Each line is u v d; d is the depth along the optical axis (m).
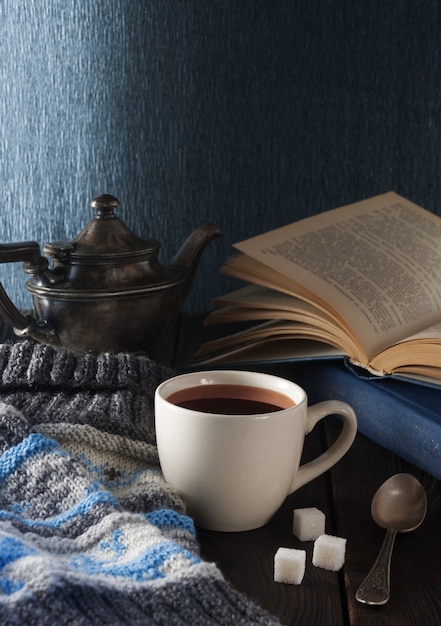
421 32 1.28
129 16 1.27
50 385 0.92
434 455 0.87
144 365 0.94
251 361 1.04
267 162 1.32
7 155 1.32
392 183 1.33
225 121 1.30
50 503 0.79
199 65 1.29
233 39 1.28
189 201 1.33
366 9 1.28
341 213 1.16
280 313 1.05
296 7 1.28
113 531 0.74
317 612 0.71
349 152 1.32
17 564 0.67
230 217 1.33
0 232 1.34
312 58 1.29
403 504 0.78
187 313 1.33
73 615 0.64
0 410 0.84
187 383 0.84
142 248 1.06
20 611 0.64
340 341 1.00
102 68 1.29
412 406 0.90
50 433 0.85
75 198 1.33
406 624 0.70
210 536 0.80
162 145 1.31
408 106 1.30
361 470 0.90
